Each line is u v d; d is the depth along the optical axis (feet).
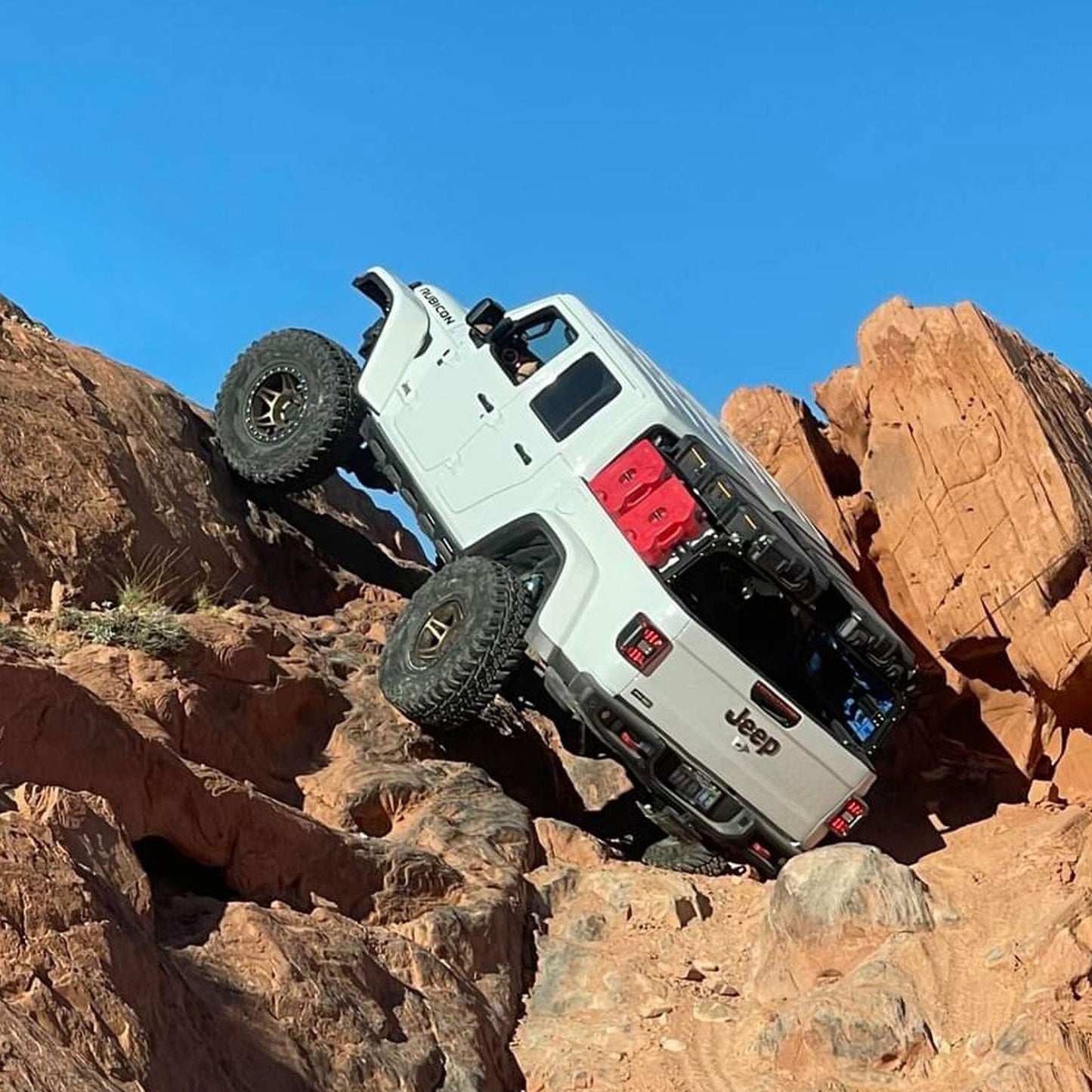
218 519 36.47
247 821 24.75
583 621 31.86
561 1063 24.94
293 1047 21.47
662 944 28.30
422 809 30.37
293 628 35.29
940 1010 24.89
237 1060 20.49
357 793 29.81
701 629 31.22
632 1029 25.88
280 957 22.43
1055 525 34.50
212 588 34.53
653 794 32.48
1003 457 35.40
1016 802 36.45
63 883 19.38
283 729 30.78
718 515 31.27
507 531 34.06
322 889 25.79
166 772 23.54
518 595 32.50
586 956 27.76
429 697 32.27
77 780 22.18
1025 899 27.20
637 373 33.96
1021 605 35.01
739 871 32.55
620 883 29.71
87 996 18.48
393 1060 22.43
